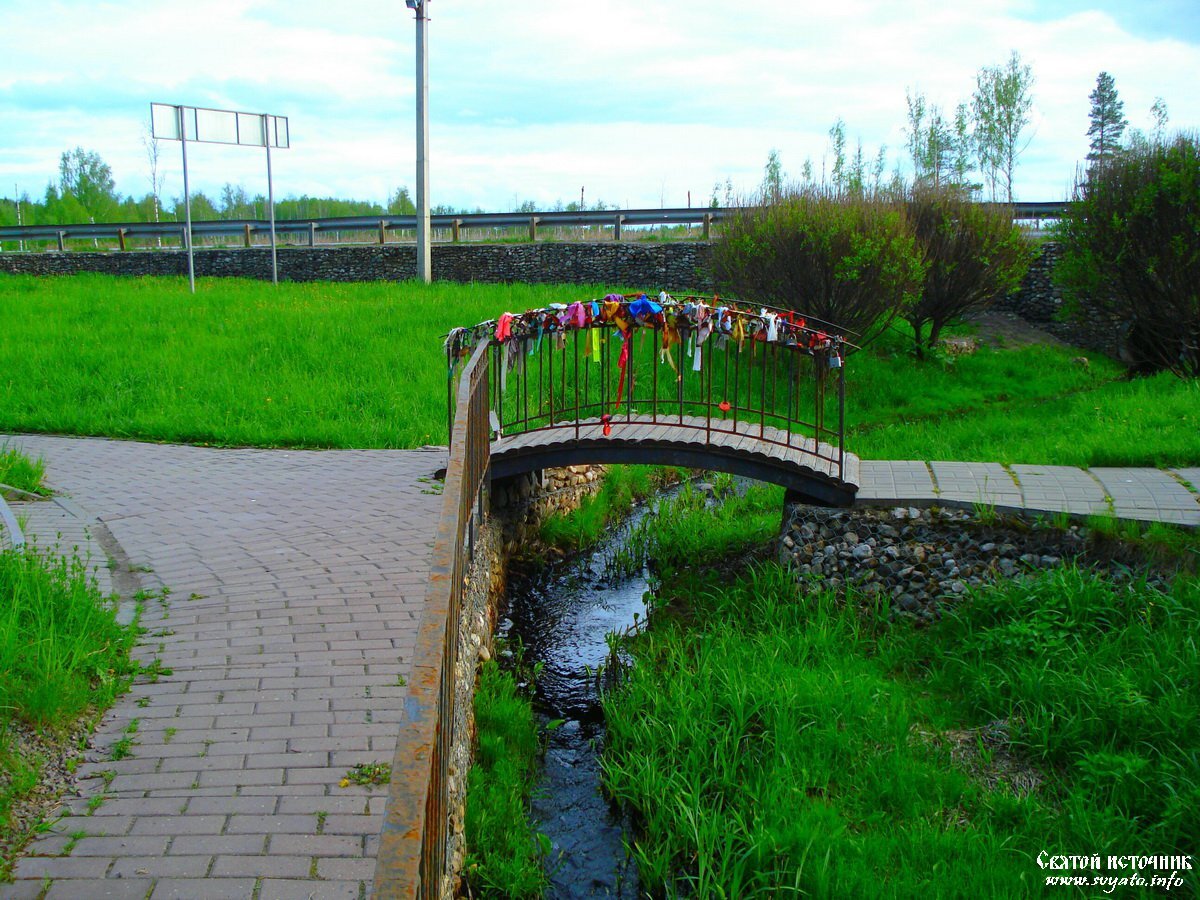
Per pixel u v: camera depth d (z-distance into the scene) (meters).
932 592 7.28
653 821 5.06
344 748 4.04
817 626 7.02
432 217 23.88
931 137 30.75
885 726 5.77
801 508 7.82
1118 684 5.62
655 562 9.21
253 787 3.73
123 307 17.70
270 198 22.39
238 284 21.97
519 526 9.08
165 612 5.50
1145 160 14.05
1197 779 4.93
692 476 12.46
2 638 4.36
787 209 15.27
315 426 10.81
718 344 8.36
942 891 4.39
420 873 2.32
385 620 5.43
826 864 4.48
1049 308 20.05
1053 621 6.39
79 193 57.12
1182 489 7.52
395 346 14.40
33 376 12.72
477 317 16.34
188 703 4.40
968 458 10.09
